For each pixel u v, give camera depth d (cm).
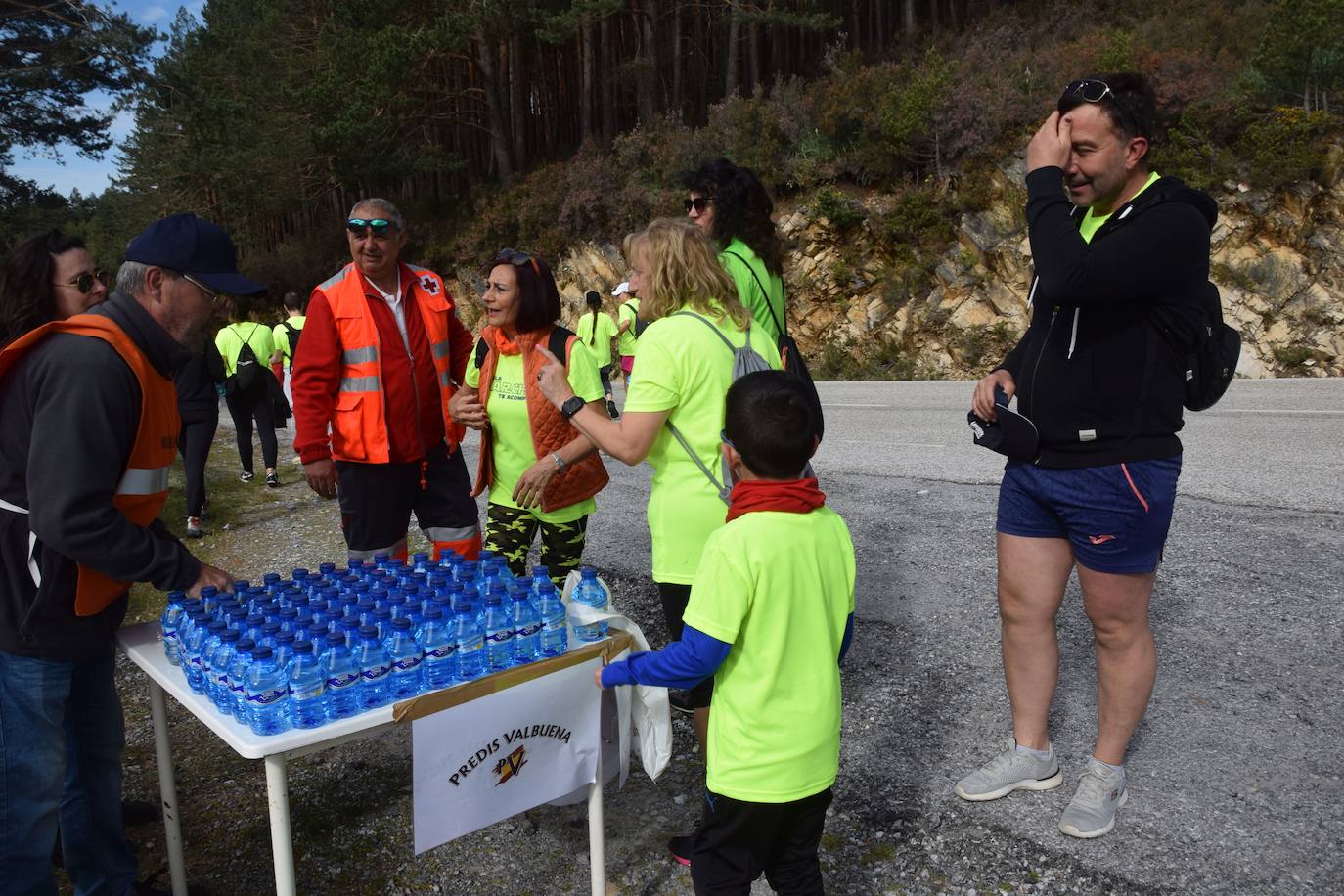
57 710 234
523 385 391
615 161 2380
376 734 218
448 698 223
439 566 278
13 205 2744
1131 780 318
